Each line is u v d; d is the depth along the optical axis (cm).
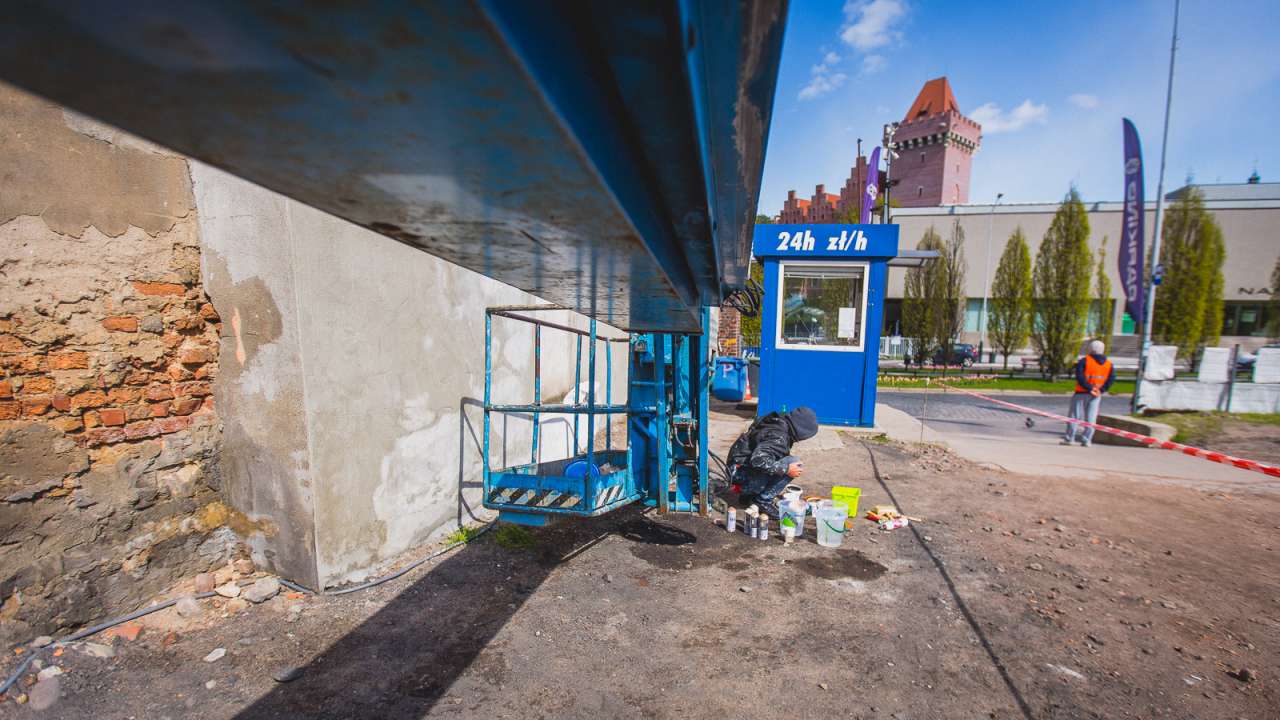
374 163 69
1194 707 256
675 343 483
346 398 331
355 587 331
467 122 56
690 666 277
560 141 61
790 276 888
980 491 571
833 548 423
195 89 47
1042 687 267
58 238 271
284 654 274
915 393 1750
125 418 295
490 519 457
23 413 261
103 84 45
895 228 840
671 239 142
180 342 316
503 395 482
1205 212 2262
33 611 262
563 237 104
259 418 321
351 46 40
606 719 240
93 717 230
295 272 298
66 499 274
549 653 284
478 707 245
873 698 257
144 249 301
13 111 255
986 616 329
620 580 365
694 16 66
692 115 80
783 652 290
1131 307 1188
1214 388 1130
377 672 264
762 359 897
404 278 369
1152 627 321
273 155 65
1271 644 305
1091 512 512
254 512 332
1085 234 2202
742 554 409
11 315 257
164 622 292
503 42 39
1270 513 513
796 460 475
